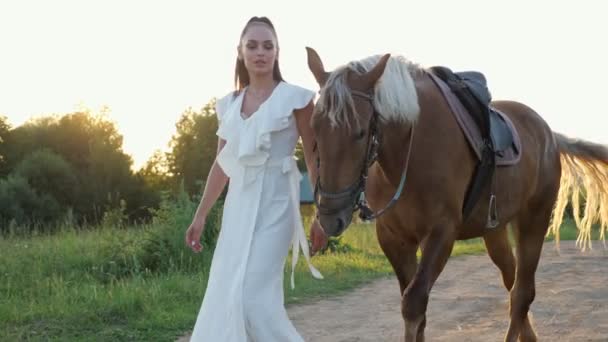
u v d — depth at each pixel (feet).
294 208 12.39
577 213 22.91
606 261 43.06
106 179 150.20
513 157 17.16
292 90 12.44
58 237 38.88
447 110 15.38
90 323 21.61
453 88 16.03
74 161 163.43
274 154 12.39
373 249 45.62
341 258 38.96
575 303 27.09
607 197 22.48
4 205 109.91
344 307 26.43
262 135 12.15
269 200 12.30
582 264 41.42
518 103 20.33
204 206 13.25
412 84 14.17
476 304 27.55
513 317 18.76
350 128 12.47
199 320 12.27
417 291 14.16
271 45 12.52
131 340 20.04
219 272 12.26
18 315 21.70
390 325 23.11
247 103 12.64
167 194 40.42
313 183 12.89
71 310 22.58
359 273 35.19
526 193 18.25
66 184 136.15
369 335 21.67
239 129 12.38
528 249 19.10
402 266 16.11
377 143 13.25
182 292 26.50
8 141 165.78
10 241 37.42
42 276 28.53
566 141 21.95
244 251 12.07
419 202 14.85
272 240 12.17
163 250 31.91
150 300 24.47
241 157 12.22
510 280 20.11
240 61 12.87
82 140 166.91
